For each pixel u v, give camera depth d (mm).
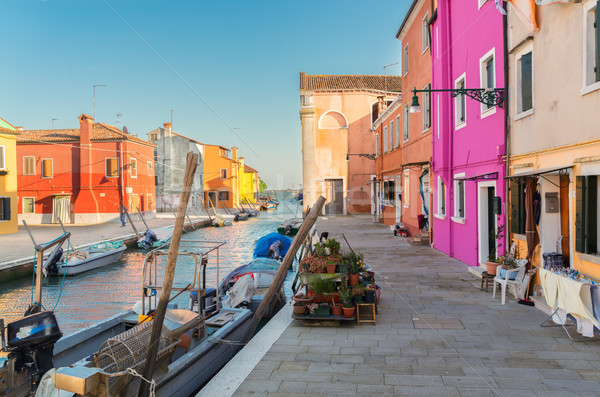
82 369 3488
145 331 4512
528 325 5840
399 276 9375
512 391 3865
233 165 33625
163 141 28688
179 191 28578
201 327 5902
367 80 28562
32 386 4270
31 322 4336
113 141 28375
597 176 5676
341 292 6117
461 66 11102
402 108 17641
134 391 4000
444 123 12133
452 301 7238
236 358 4875
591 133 5590
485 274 7875
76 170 28609
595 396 3734
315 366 4602
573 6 5941
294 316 6102
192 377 4961
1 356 5836
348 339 5477
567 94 6160
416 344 5219
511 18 8055
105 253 16344
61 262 14492
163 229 25062
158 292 11055
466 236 10781
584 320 5047
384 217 18234
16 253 15414
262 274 9945
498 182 8656
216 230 28609
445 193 12523
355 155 23859
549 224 6820
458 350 4961
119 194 28391
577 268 6027
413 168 15875
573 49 5973
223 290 9898
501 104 8391
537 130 7105
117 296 12148
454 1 11656
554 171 6273
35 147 28844
